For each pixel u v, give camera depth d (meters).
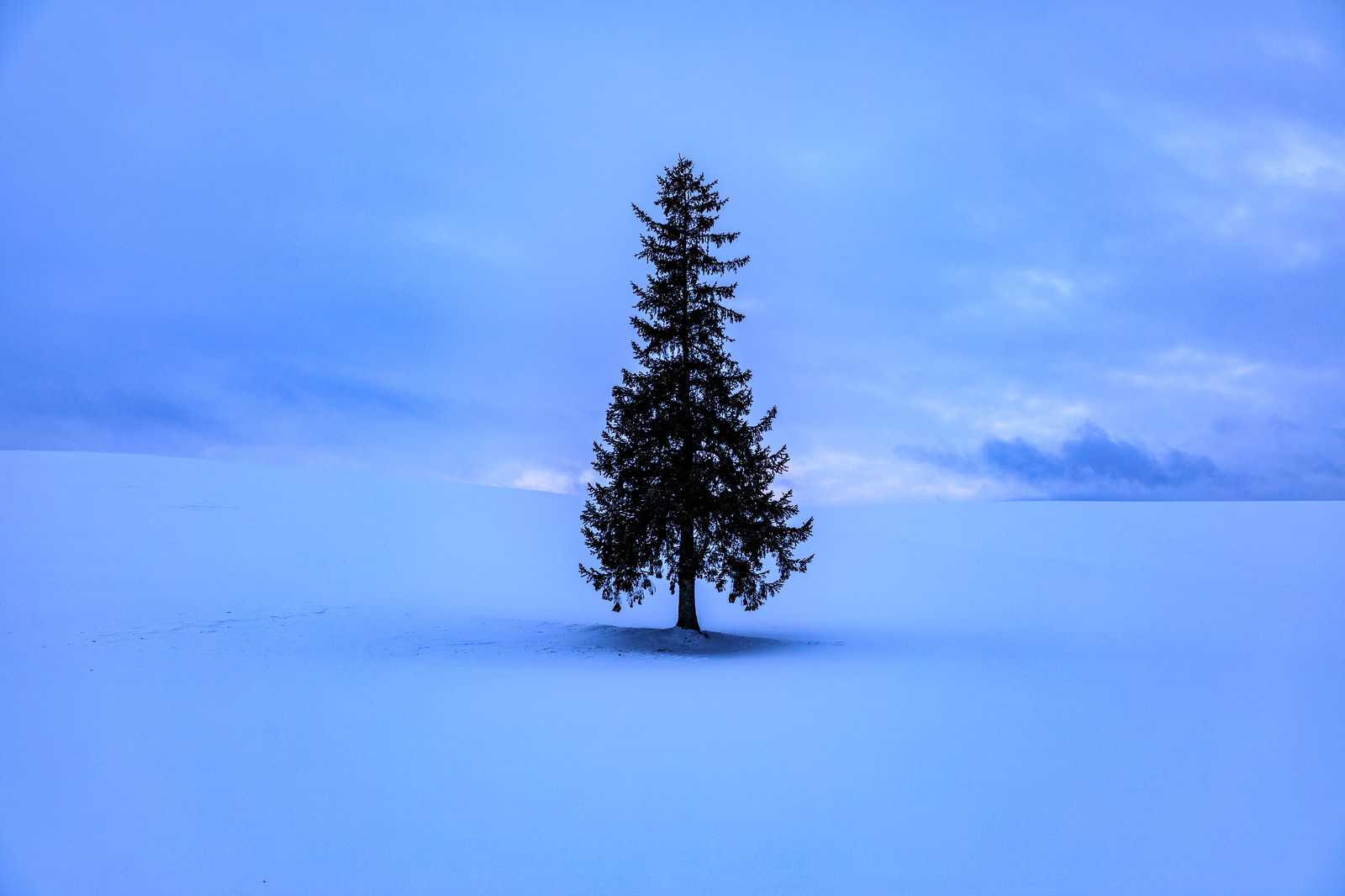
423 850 5.82
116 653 16.98
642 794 7.16
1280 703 12.16
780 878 5.34
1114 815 6.70
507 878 5.33
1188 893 5.13
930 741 9.27
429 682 13.80
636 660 17.25
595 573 21.45
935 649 19.14
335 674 14.59
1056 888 5.19
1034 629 24.08
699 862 5.59
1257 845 6.05
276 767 8.02
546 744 9.07
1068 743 9.25
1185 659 17.25
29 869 5.47
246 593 27.42
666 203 22.52
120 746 8.91
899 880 5.30
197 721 10.24
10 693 12.34
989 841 6.07
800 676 14.60
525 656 17.88
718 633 21.48
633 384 21.66
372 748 8.84
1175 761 8.51
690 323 21.88
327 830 6.25
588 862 5.60
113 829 6.27
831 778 7.70
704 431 21.20
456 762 8.23
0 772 7.83
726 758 8.45
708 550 21.30
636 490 21.09
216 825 6.36
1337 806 7.01
